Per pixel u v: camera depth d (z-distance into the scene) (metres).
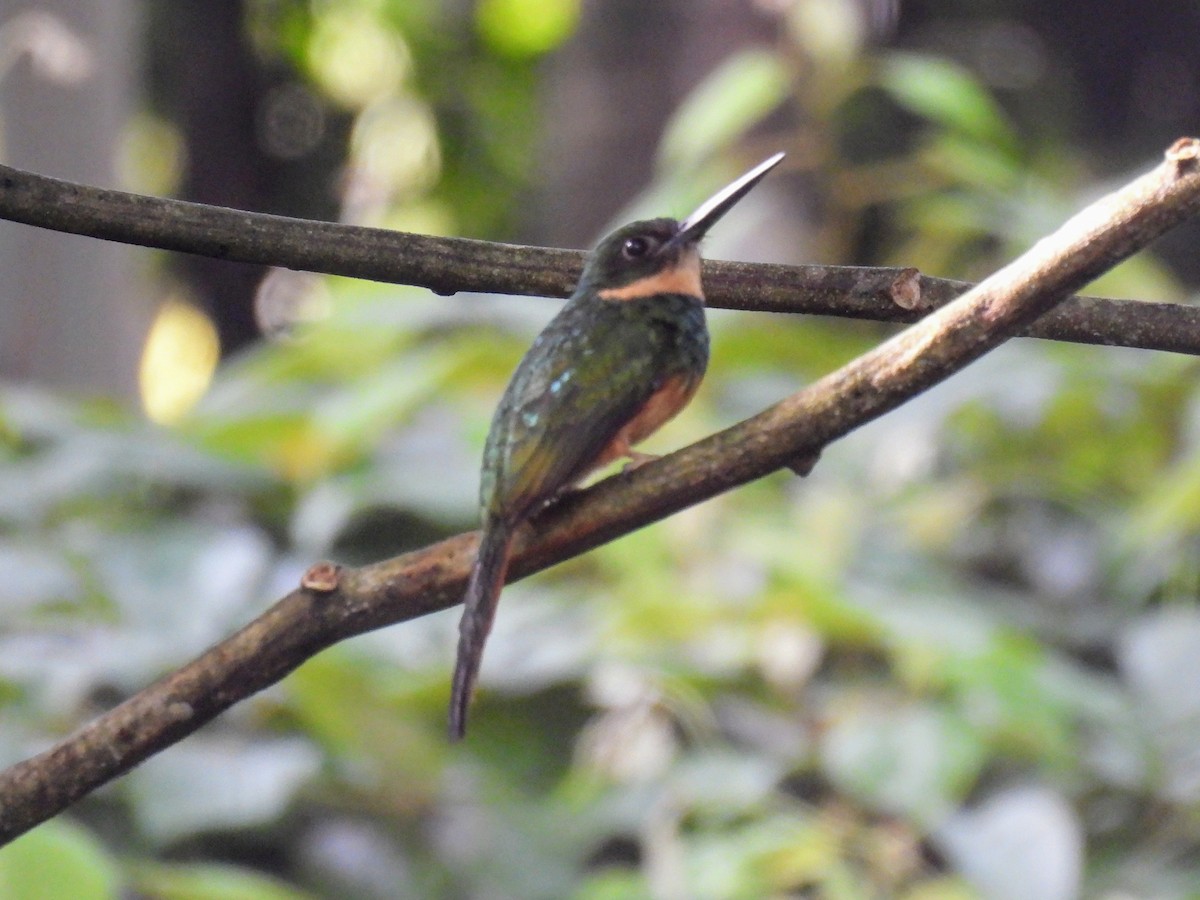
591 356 5.49
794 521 9.04
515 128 21.19
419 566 4.65
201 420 10.16
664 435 9.29
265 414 9.57
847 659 8.63
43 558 8.34
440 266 4.89
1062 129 16.67
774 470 4.67
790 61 11.09
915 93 10.42
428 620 8.80
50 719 7.52
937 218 10.52
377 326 10.65
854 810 7.55
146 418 10.98
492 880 7.75
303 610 4.52
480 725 8.48
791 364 10.84
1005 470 10.10
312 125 20.62
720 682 8.10
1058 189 14.38
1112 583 9.50
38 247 11.48
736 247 11.80
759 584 8.54
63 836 5.88
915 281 5.09
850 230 11.38
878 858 7.21
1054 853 6.94
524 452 5.21
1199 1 16.75
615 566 8.48
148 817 7.29
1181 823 7.86
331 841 7.82
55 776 4.41
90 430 9.65
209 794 7.38
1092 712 7.72
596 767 7.89
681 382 5.67
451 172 21.23
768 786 7.46
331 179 20.70
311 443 9.61
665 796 7.58
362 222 20.98
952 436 10.28
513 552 4.88
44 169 11.49
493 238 21.19
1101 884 7.65
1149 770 7.88
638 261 5.77
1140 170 13.04
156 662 7.83
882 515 9.79
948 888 6.96
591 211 14.77
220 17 19.19
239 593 8.32
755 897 6.83
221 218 4.68
